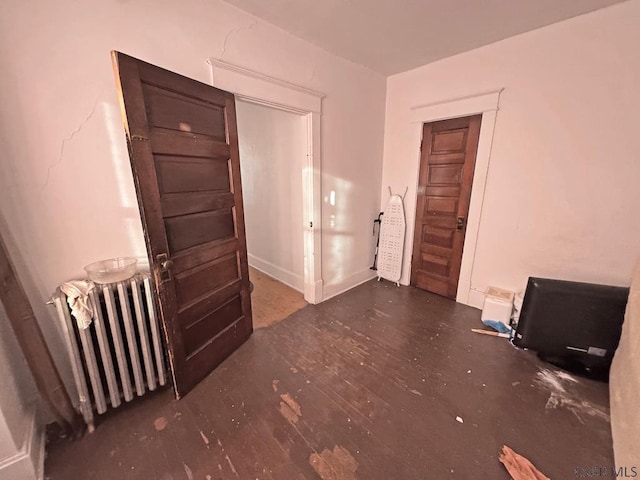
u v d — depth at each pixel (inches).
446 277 116.6
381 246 133.0
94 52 51.5
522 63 83.6
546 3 67.2
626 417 49.4
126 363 58.4
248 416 59.5
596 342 71.6
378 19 73.9
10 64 44.7
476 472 48.2
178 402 62.9
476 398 64.2
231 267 77.6
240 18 69.7
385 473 48.1
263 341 86.8
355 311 106.3
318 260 109.6
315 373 72.7
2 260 43.6
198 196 63.6
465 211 105.5
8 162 47.1
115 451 51.8
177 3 59.4
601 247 78.6
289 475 47.8
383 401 63.5
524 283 94.2
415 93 111.3
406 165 120.2
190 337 65.9
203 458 50.7
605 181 75.5
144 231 52.6
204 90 61.7
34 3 45.1
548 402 62.9
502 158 92.3
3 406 43.9
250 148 133.5
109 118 55.0
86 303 50.9
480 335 89.7
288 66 82.8
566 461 49.8
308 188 100.8
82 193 54.7
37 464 47.8
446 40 86.3
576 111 77.0
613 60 70.1
